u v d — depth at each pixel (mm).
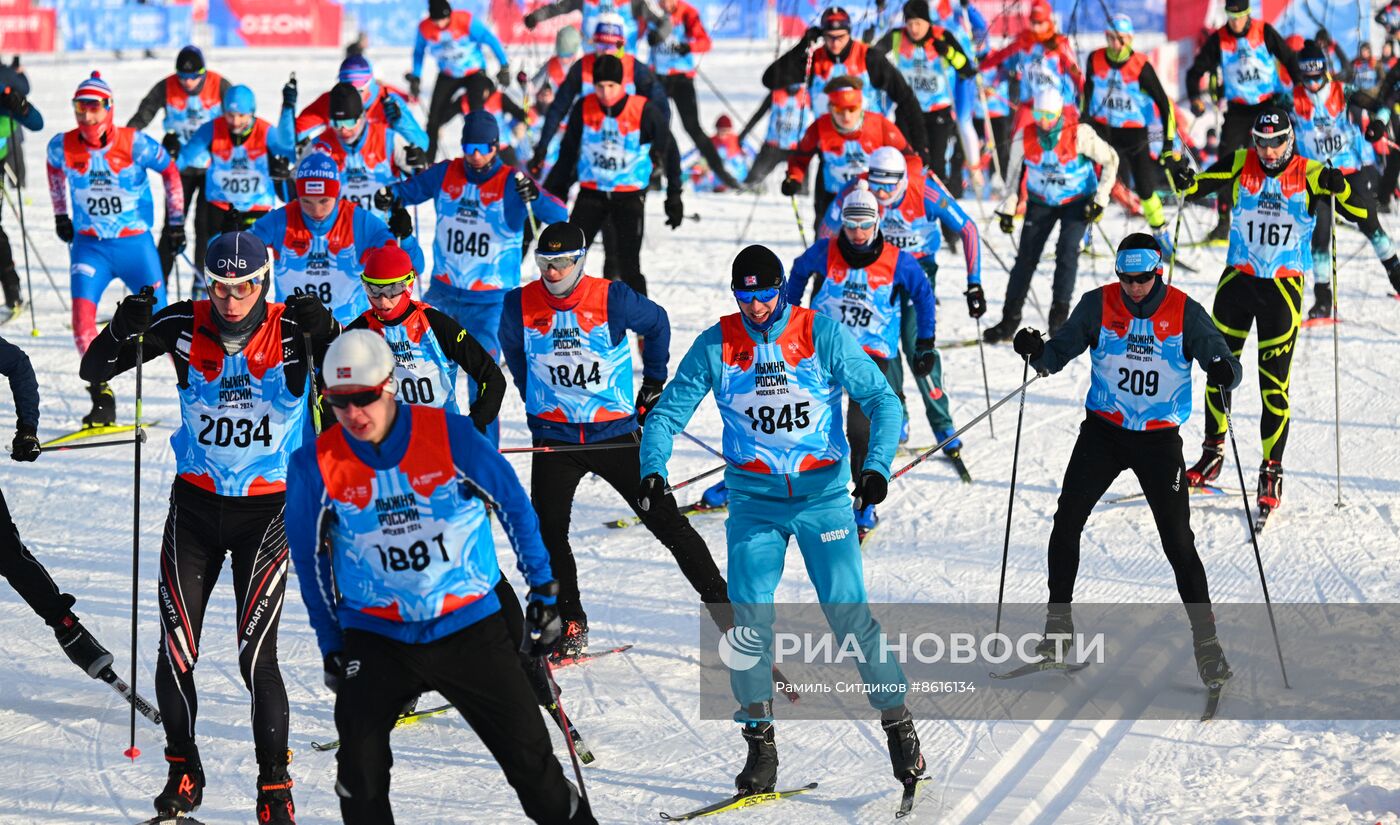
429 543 12430
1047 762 15766
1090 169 31453
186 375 15078
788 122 47062
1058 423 27891
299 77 77000
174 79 37438
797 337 15219
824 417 15344
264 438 15047
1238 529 22562
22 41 88062
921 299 22297
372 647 12562
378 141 29594
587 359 18234
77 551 22844
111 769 16219
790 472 15312
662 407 15594
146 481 26047
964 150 44375
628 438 18625
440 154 56812
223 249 14609
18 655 19297
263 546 15062
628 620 20000
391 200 24688
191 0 89500
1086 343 17906
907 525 23266
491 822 14891
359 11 91500
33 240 44281
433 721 17344
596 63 30078
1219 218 41844
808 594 20781
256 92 70812
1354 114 43375
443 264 24500
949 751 16156
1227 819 14266
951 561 21750
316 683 18375
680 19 47469
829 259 22312
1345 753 15484
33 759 16469
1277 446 23266
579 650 18734
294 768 16156
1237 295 23703
